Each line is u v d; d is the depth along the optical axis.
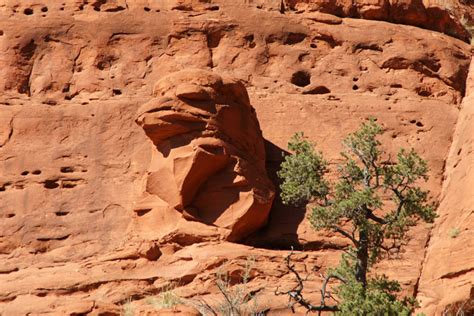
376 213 40.91
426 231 41.12
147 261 39.91
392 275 39.75
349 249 36.94
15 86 46.34
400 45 47.53
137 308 37.66
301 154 36.88
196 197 40.97
